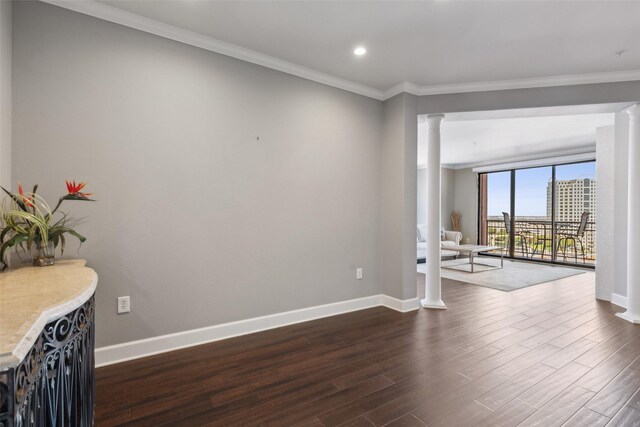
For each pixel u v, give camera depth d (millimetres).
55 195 1974
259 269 2762
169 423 1555
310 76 3043
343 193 3295
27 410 759
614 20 2238
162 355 2273
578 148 6293
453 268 6121
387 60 2859
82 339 1169
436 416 1603
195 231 2447
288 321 2930
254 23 2293
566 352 2352
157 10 2133
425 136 5457
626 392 1817
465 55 2766
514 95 3307
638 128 3074
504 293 4172
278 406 1693
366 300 3463
